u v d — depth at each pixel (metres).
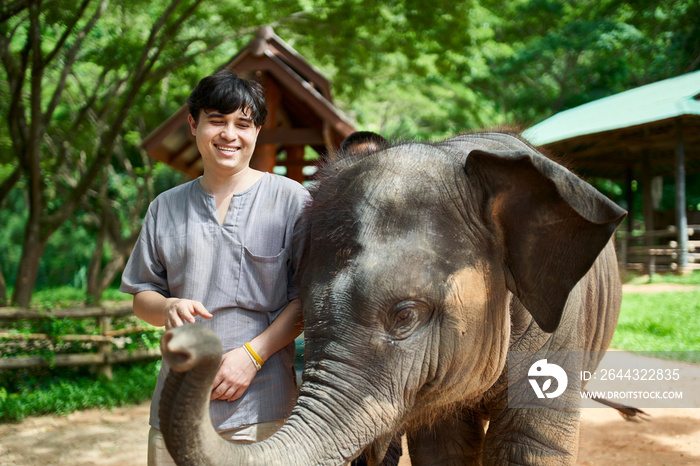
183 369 1.43
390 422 1.94
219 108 2.38
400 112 26.19
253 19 12.40
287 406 2.47
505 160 2.06
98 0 13.17
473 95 24.27
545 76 26.36
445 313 1.99
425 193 2.06
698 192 23.62
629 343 8.50
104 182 18.16
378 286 1.91
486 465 2.64
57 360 7.61
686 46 24.44
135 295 2.52
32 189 12.09
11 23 13.05
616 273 3.39
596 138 17.09
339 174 2.21
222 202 2.48
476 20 13.16
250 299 2.40
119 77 15.73
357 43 12.85
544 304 2.09
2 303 11.16
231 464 1.62
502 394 2.60
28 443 5.92
